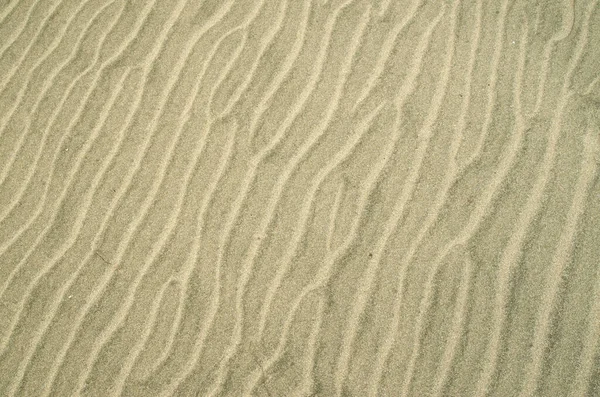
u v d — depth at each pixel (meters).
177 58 3.22
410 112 2.93
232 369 2.48
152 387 2.47
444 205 2.69
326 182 2.79
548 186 2.69
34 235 2.78
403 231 2.66
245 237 2.71
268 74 3.12
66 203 2.84
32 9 3.47
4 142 3.03
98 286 2.65
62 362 2.52
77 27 3.38
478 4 3.21
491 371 2.39
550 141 2.79
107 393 2.46
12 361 2.53
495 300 2.50
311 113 2.97
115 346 2.54
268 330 2.54
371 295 2.56
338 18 3.25
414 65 3.06
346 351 2.48
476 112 2.89
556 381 2.36
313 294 2.58
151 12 3.40
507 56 3.04
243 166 2.86
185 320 2.57
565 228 2.60
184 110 3.05
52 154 2.98
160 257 2.70
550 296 2.49
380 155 2.83
